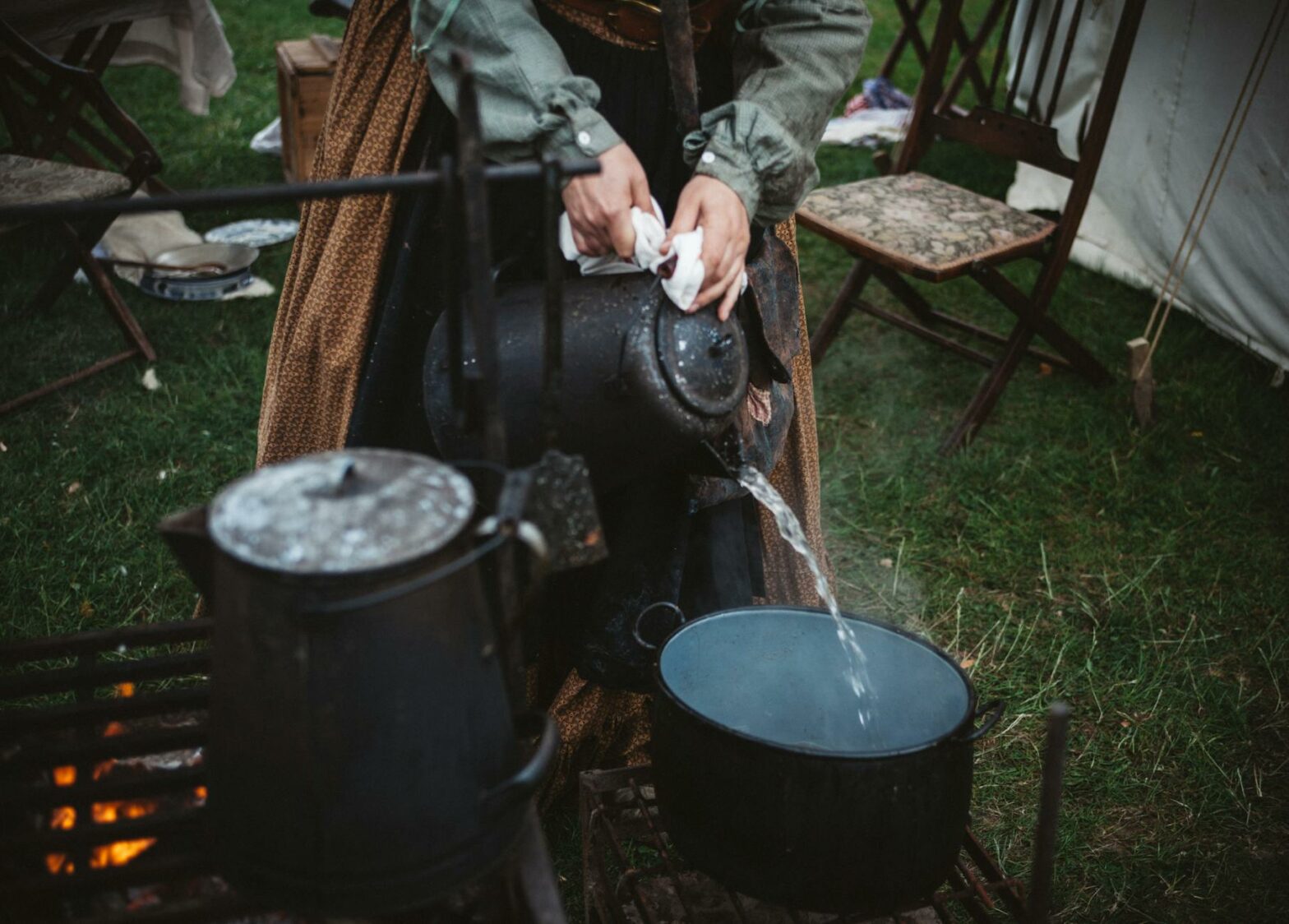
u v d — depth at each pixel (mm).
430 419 1471
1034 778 2084
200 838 1168
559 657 1938
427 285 1725
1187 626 2492
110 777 1345
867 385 3412
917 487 2930
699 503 1660
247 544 929
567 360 1406
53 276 3369
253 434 2994
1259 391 3404
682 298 1399
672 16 1495
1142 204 3803
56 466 2775
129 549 2516
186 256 3762
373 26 1730
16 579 2381
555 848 1894
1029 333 3119
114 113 3471
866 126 5109
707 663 1570
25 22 3539
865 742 1612
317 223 1851
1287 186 3232
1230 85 3348
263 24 6418
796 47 1581
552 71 1453
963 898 1479
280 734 969
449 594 986
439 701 995
